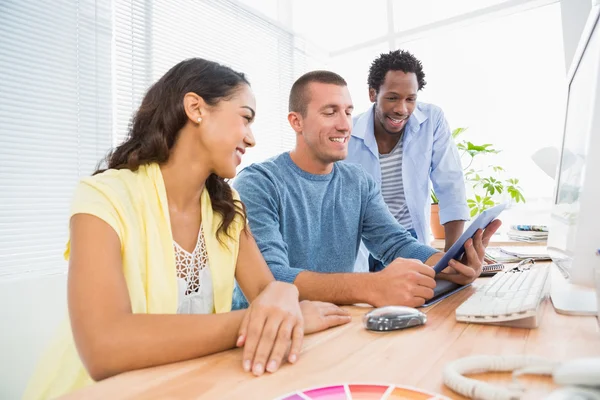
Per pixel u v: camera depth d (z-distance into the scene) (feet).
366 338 1.87
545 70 8.21
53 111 5.51
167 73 2.78
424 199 6.41
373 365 1.52
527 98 8.39
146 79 6.81
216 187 3.03
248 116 2.77
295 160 4.42
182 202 2.82
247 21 8.89
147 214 2.52
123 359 1.66
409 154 6.33
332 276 2.87
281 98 9.87
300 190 4.25
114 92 6.32
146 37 6.82
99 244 2.08
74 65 5.77
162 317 1.79
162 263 2.53
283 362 1.59
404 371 1.44
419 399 1.20
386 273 2.67
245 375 1.48
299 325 1.77
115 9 6.37
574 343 1.69
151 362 1.66
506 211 8.59
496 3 8.50
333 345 1.78
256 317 1.77
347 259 4.45
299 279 2.96
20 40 5.26
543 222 8.29
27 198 5.27
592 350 1.60
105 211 2.20
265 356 1.59
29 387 2.54
